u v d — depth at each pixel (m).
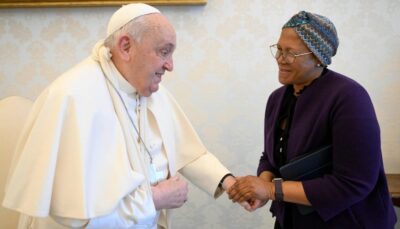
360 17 1.91
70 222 1.11
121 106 1.25
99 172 1.16
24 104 1.75
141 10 1.19
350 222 1.25
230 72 1.98
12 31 2.01
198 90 2.01
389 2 1.89
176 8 1.93
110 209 1.11
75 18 1.97
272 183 1.28
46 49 2.01
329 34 1.21
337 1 1.90
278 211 1.42
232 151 2.07
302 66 1.23
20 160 1.12
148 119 1.40
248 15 1.93
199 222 2.17
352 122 1.14
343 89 1.18
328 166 1.24
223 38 1.96
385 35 1.92
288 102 1.39
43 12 1.98
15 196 1.10
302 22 1.21
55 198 1.12
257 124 2.03
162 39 1.18
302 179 1.27
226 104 2.02
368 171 1.15
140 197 1.18
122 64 1.23
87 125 1.15
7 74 2.05
